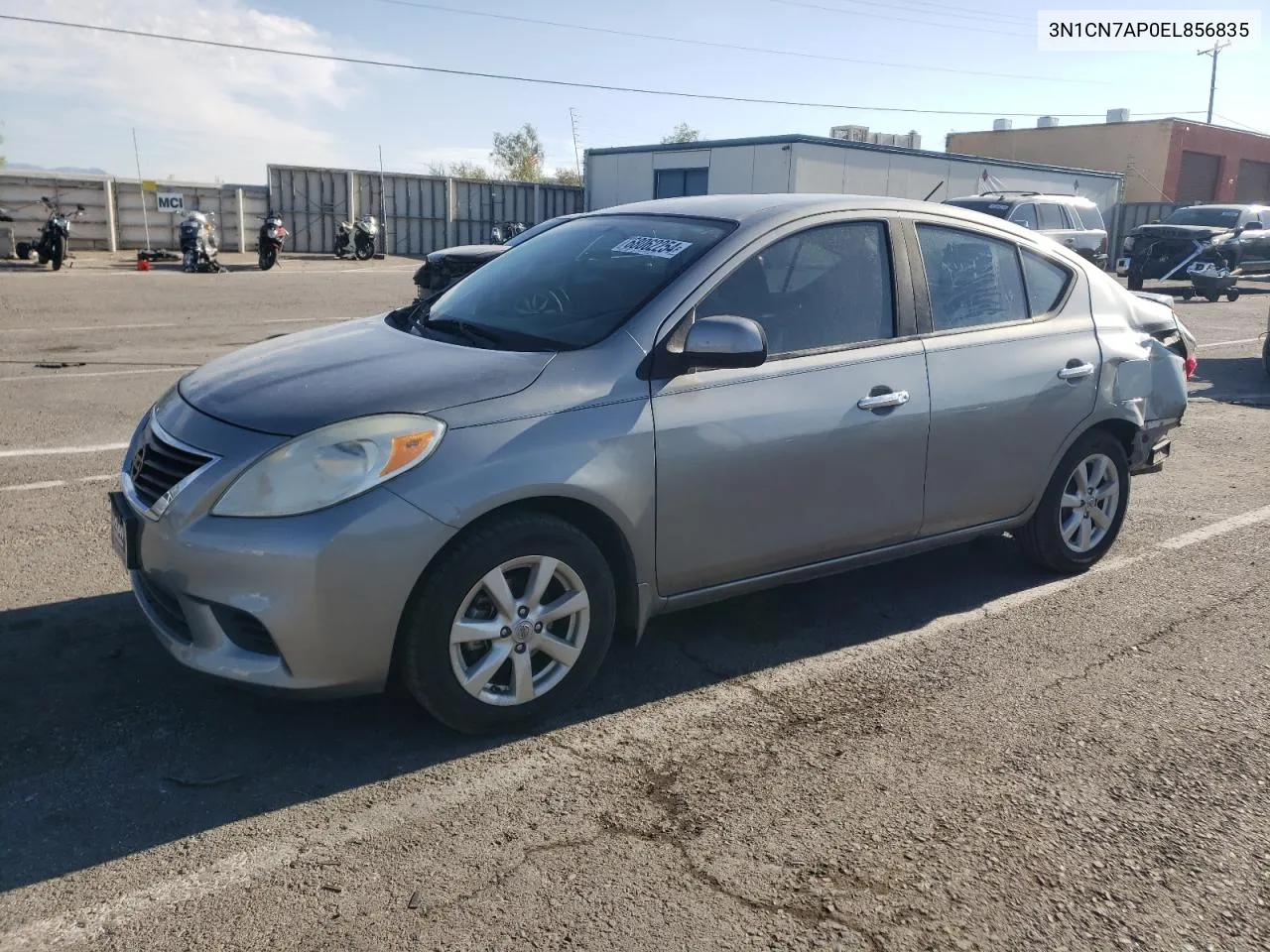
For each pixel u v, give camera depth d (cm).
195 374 379
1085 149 4031
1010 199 1947
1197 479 700
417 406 318
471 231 3272
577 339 357
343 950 245
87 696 357
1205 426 873
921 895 271
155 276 2061
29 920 251
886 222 423
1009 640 432
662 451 350
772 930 256
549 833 292
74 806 296
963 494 441
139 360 1026
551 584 345
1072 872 283
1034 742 350
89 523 532
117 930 249
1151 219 3681
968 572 512
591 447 335
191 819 293
